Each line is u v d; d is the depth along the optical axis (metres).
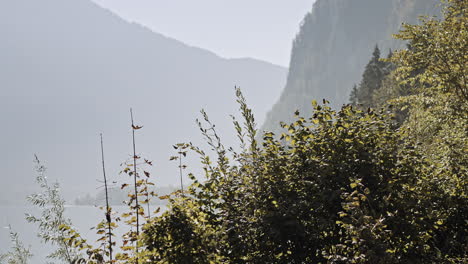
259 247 5.12
